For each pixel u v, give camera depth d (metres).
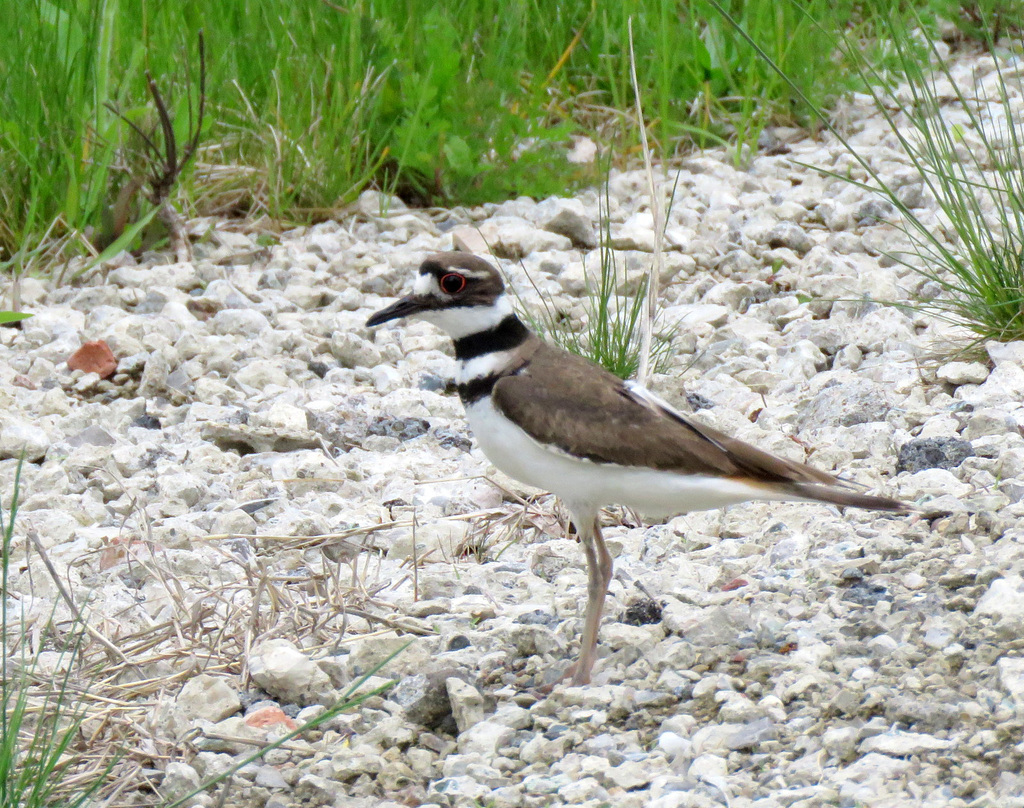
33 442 11.16
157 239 15.81
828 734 6.51
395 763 6.78
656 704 7.10
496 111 16.59
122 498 10.35
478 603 8.48
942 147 12.43
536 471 7.48
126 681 7.84
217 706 7.39
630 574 8.78
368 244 15.64
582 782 6.36
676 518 9.63
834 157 17.12
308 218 16.47
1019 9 18.38
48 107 15.70
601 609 7.55
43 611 8.64
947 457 9.76
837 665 7.20
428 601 8.48
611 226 15.66
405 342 13.34
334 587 8.48
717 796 6.19
